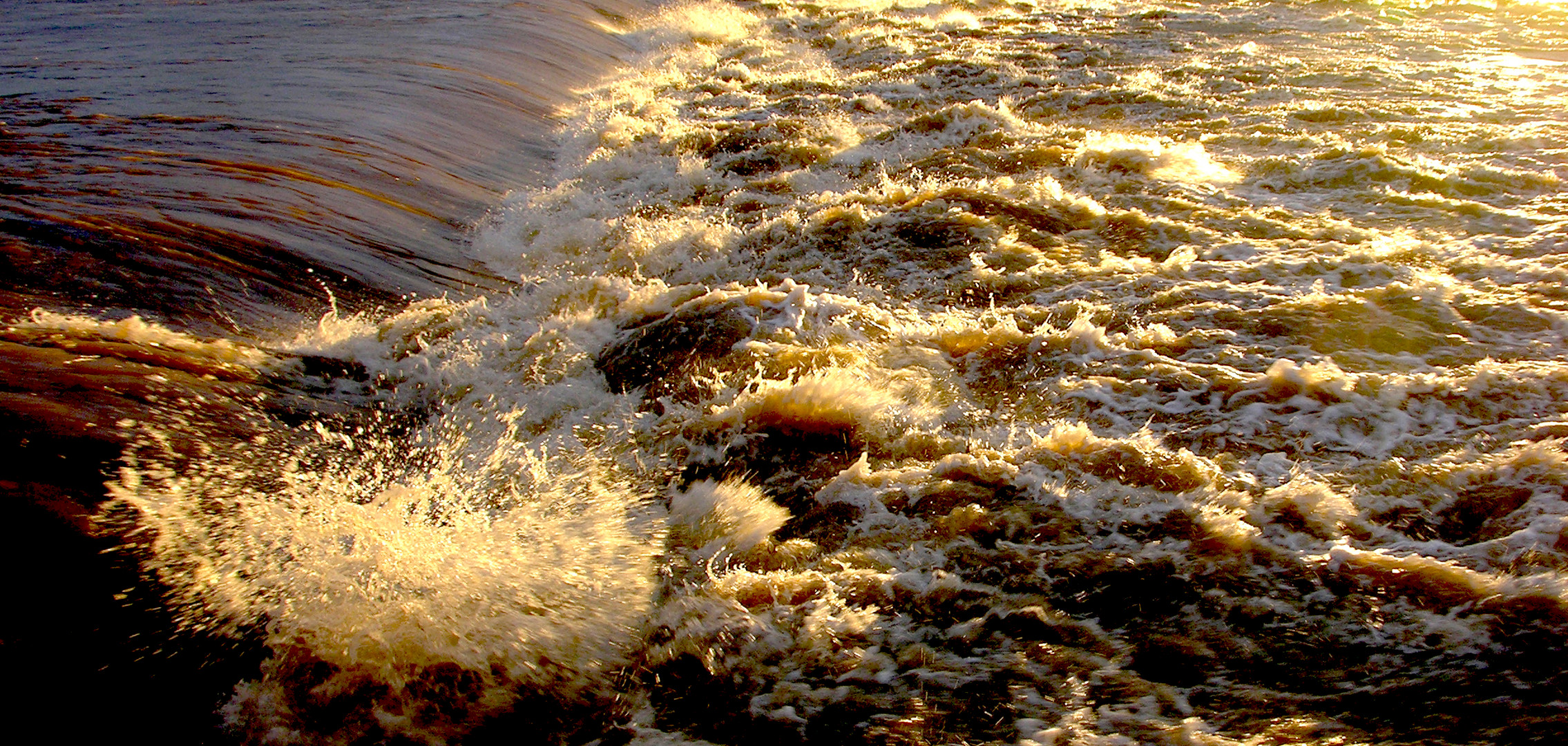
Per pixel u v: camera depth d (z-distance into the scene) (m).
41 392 3.57
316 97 9.52
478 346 5.01
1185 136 8.81
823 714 2.65
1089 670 2.71
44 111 8.43
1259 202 6.79
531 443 4.18
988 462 3.74
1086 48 14.38
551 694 2.80
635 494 3.82
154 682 2.68
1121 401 4.20
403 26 13.88
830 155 9.08
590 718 2.74
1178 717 2.51
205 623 2.85
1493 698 2.45
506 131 10.09
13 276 4.77
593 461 4.04
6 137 7.45
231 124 8.30
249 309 5.05
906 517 3.49
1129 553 3.17
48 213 5.64
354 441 4.02
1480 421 3.84
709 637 2.98
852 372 4.53
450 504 3.63
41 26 13.08
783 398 4.25
